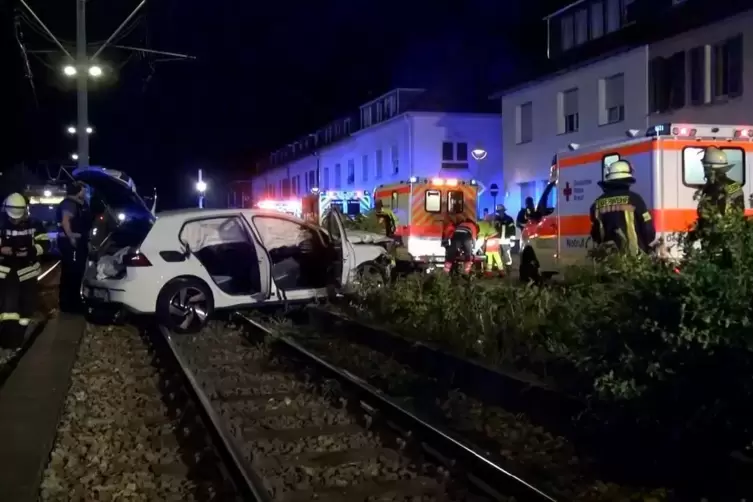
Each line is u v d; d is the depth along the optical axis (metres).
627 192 10.27
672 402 5.81
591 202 13.44
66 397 8.27
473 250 16.70
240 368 10.12
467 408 7.88
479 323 9.47
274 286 13.01
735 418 5.51
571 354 7.39
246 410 8.07
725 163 9.59
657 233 11.89
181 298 12.55
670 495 5.54
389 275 14.47
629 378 6.00
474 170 37.91
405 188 22.84
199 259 13.47
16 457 6.11
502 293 10.56
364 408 7.75
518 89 30.23
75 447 6.84
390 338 10.52
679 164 12.00
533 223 15.80
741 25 20.48
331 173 52.38
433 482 5.91
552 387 7.28
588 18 27.64
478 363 8.49
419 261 20.38
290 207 35.81
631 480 5.86
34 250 11.05
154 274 12.38
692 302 5.55
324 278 13.69
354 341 11.64
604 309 6.59
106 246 15.25
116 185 19.89
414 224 22.52
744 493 5.24
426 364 9.47
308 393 8.77
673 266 6.09
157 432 7.28
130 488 5.84
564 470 6.10
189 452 6.68
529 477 5.73
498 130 38.06
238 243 13.69
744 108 20.48
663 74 23.39
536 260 15.59
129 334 12.68
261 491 5.30
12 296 10.89
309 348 11.30
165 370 9.84
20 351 10.32
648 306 5.93
